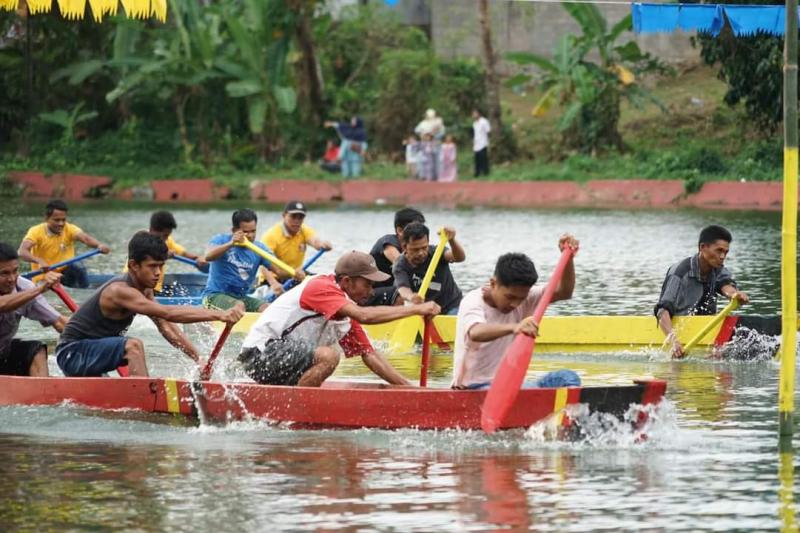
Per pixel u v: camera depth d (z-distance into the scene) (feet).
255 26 226.79
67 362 67.00
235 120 245.86
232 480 52.80
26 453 57.47
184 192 230.27
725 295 84.07
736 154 212.64
